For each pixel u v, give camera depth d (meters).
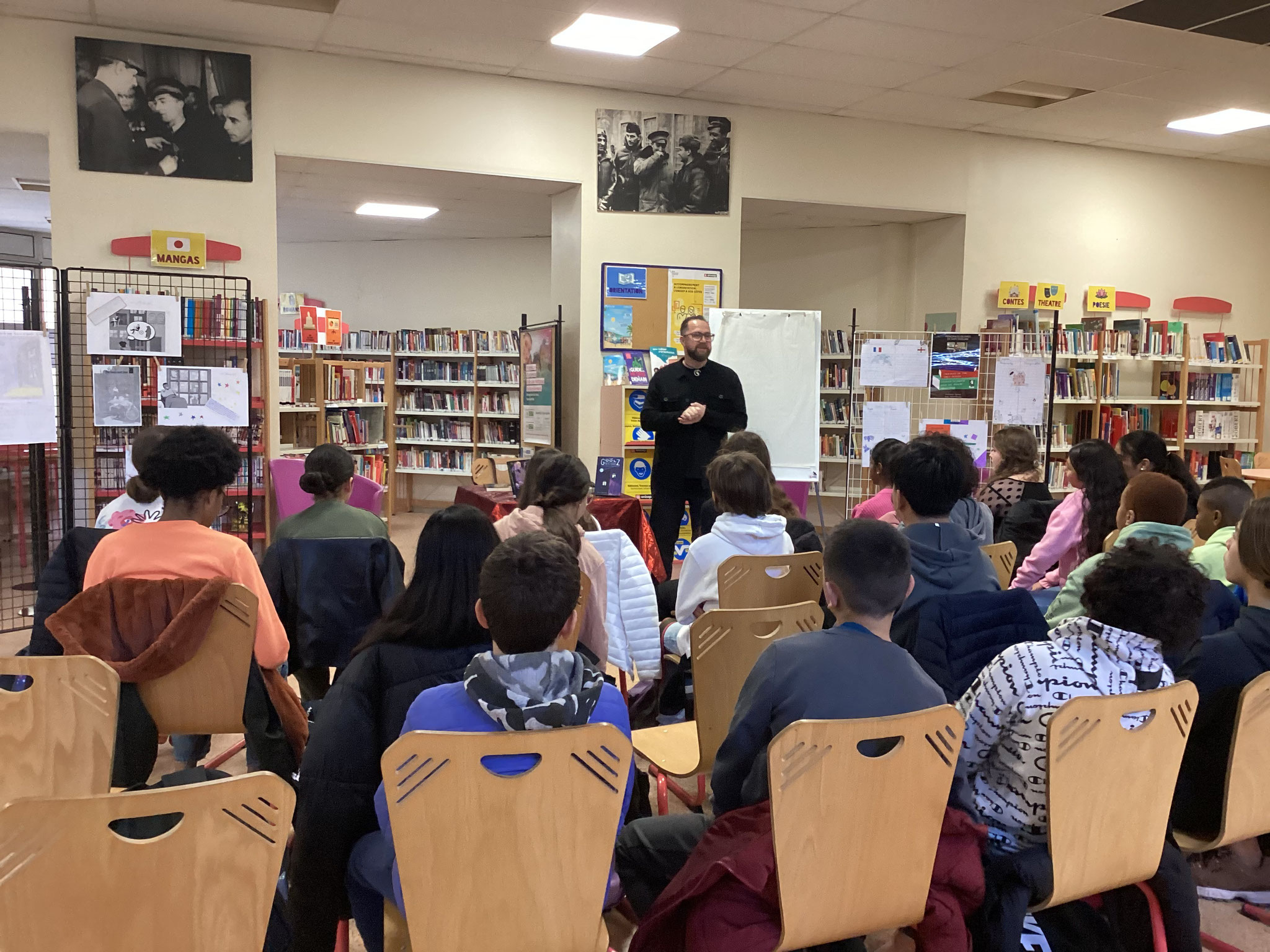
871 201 7.18
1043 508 4.04
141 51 5.33
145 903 1.24
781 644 1.75
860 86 6.26
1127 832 1.72
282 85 5.64
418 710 1.51
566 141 6.34
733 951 1.54
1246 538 2.05
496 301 10.71
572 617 1.64
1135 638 1.76
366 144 5.85
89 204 5.33
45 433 4.52
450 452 10.36
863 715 1.66
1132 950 1.82
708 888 1.59
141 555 2.27
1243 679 2.02
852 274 8.40
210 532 2.34
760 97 6.55
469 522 1.76
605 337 6.59
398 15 5.04
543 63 5.85
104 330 4.79
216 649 2.25
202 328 5.21
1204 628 2.40
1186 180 8.31
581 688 1.50
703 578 3.00
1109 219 8.03
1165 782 1.75
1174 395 8.20
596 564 2.73
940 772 1.59
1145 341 7.94
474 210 8.68
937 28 5.18
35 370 4.47
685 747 2.58
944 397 6.71
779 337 6.34
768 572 2.93
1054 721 1.59
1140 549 1.82
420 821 1.36
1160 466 4.20
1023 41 5.39
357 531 3.21
